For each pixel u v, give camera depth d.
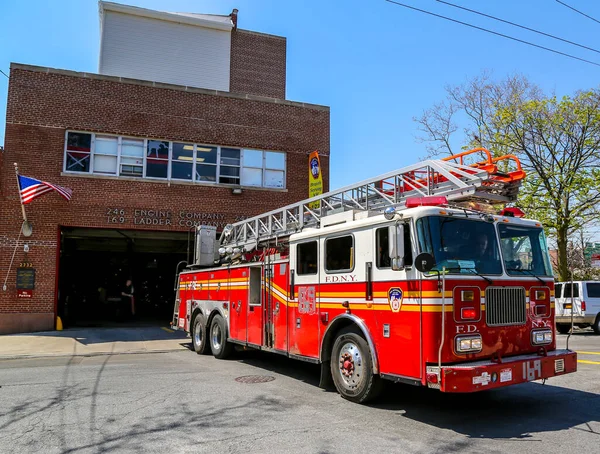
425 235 5.88
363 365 6.54
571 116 22.12
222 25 25.77
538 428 5.56
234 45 26.67
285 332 8.37
